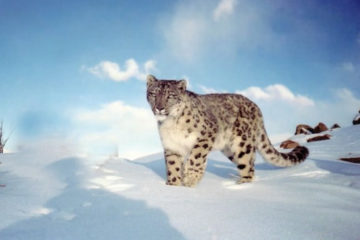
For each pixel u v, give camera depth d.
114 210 4.45
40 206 4.57
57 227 3.85
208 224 3.96
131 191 5.39
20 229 3.75
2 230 3.70
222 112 7.45
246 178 7.37
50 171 6.92
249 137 7.64
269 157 8.12
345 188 5.86
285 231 3.84
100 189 5.51
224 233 3.73
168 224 3.96
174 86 6.68
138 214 4.29
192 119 6.75
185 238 3.61
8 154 8.67
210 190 5.88
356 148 10.21
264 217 4.25
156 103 6.65
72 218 4.19
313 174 7.20
